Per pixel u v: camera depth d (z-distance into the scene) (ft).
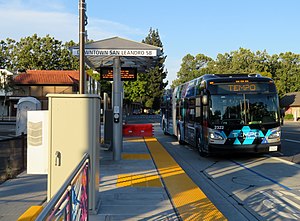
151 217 20.66
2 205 22.74
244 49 273.13
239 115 45.01
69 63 271.49
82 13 35.32
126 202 23.90
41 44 267.80
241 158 49.21
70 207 11.32
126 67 51.01
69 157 20.34
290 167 41.24
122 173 34.94
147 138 80.43
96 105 20.86
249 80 45.78
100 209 22.17
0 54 262.06
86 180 16.72
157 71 302.25
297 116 230.27
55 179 20.22
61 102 20.45
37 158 24.63
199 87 50.70
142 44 42.88
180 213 21.44
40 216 7.67
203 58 362.74
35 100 67.82
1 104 197.88
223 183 32.63
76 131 20.43
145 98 300.20
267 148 45.11
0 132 92.17
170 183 30.04
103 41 42.39
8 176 31.94
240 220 21.48
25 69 256.11
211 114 45.29
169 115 87.61
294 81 272.92
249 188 30.42
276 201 25.93
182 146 66.90
